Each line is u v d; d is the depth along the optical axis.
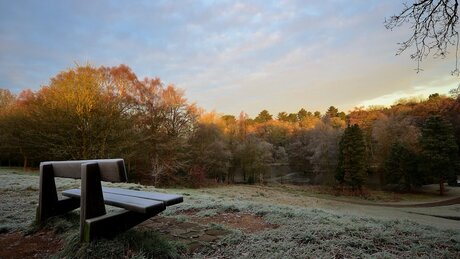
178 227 4.34
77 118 23.53
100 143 24.42
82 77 24.72
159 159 32.72
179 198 3.44
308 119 78.06
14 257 3.16
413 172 38.72
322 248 3.52
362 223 4.95
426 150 37.22
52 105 23.75
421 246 3.70
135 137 28.08
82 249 2.87
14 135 31.98
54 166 4.11
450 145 35.91
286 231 4.12
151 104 33.56
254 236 3.88
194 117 37.41
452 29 4.72
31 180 11.52
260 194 31.25
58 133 24.28
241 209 5.68
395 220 5.55
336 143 44.53
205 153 39.28
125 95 28.91
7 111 36.31
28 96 29.95
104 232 3.11
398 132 43.50
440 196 36.28
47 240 3.67
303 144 60.28
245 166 48.00
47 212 4.15
